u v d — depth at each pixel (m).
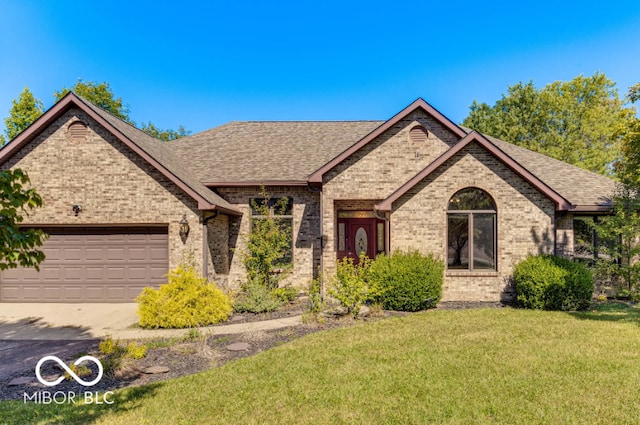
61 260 13.00
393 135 14.03
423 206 12.44
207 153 16.98
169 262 12.45
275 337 8.55
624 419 4.67
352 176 13.91
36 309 12.01
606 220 12.18
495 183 12.31
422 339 8.03
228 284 14.77
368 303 11.83
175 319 9.59
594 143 34.94
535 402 5.12
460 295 12.26
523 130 34.91
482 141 12.22
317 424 4.65
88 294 12.90
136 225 12.80
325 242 13.76
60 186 12.70
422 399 5.25
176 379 6.14
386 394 5.43
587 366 6.37
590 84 34.66
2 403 5.36
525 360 6.68
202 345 7.98
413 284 10.92
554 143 34.09
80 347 8.22
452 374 6.11
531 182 12.07
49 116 12.52
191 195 12.16
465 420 4.68
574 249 13.45
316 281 11.55
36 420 4.82
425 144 13.98
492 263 12.37
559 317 9.87
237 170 15.46
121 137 12.41
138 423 4.73
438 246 12.36
